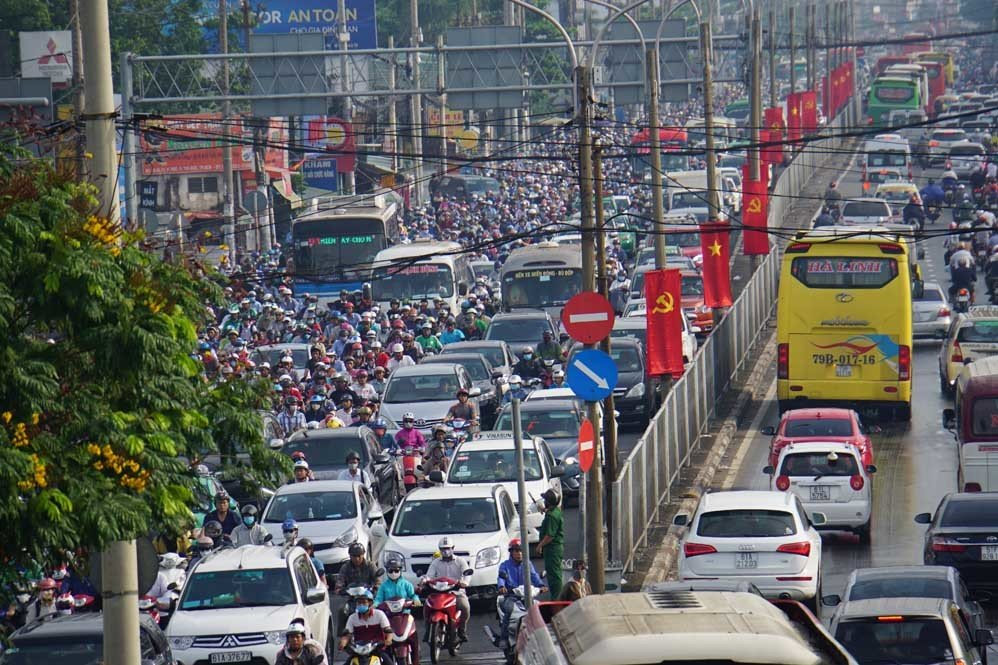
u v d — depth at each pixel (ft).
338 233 549.13
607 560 253.03
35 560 123.34
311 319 477.77
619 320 444.96
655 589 154.92
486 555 245.65
